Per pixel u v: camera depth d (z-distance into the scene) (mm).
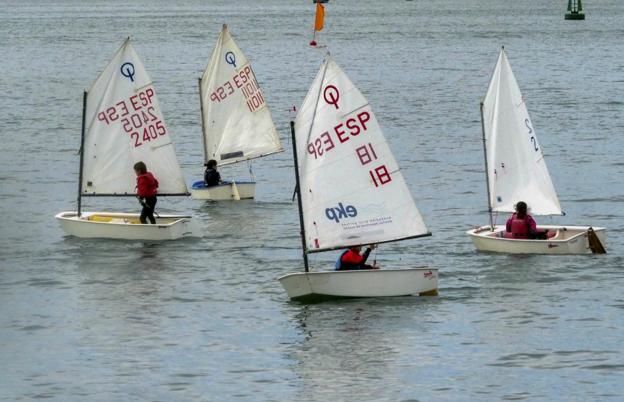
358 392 103875
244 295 135375
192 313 128500
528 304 129750
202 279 143000
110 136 171625
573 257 150375
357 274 129875
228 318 126188
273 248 160500
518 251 152250
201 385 106188
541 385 105500
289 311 128000
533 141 161750
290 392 104125
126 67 171500
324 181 131875
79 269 148125
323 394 103562
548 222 179875
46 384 106875
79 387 106125
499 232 155625
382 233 133375
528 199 162375
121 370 110500
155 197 165000
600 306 129000
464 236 166375
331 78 131125
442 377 107562
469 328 121125
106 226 164375
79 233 166000
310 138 131750
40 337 120625
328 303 130500
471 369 109312
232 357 113688
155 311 129500
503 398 102500
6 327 123938
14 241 163750
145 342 118750
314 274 128750
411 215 133625
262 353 114562
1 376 108938
